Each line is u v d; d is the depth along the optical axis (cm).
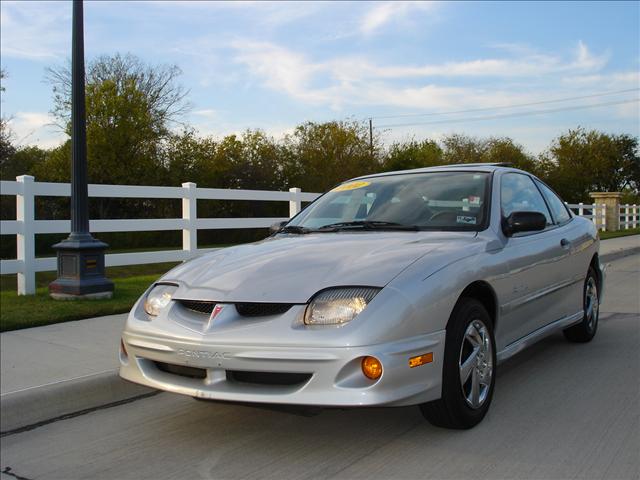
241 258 406
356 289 340
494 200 462
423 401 340
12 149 2955
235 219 1094
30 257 816
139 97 3203
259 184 3475
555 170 4812
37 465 355
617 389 464
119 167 3102
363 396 317
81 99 762
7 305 727
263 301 344
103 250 788
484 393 392
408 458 342
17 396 422
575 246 557
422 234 429
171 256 987
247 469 338
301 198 1209
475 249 405
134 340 378
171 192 992
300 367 323
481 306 390
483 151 5047
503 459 338
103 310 706
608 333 662
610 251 1606
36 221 823
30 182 812
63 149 3047
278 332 330
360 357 319
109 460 359
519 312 449
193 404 451
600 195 2911
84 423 421
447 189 480
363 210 489
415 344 335
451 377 359
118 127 3148
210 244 2653
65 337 596
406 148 4244
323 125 3903
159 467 346
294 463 342
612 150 4941
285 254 396
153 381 368
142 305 401
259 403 328
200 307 366
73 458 363
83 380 454
